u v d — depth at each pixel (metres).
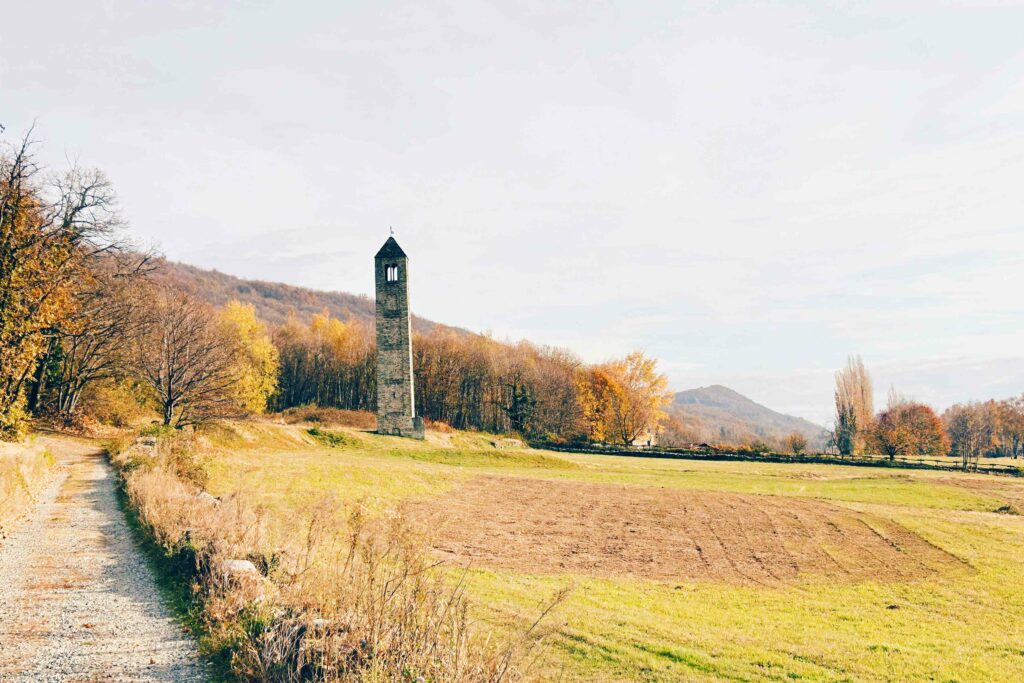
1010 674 15.28
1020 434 124.12
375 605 9.40
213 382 50.41
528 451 68.31
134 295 48.53
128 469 28.36
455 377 105.25
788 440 126.62
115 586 14.30
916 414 111.88
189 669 9.92
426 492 39.78
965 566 26.97
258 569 13.12
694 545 29.92
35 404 44.66
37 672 9.62
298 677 8.66
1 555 16.59
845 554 28.81
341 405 110.00
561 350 129.00
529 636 10.00
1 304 28.98
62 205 34.03
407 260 67.69
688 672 13.70
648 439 108.12
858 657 15.87
